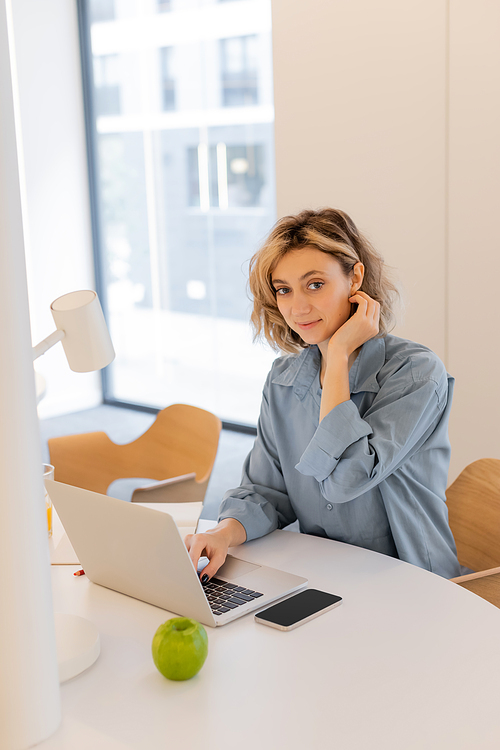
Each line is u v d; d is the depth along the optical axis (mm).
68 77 5820
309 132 3268
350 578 1397
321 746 911
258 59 4629
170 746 918
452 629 1189
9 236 836
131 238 5781
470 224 2879
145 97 5406
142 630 1223
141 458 2598
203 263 5273
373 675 1064
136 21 5336
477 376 2965
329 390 1563
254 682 1056
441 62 2842
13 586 880
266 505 1688
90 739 933
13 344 849
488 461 1846
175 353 5652
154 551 1202
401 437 1526
